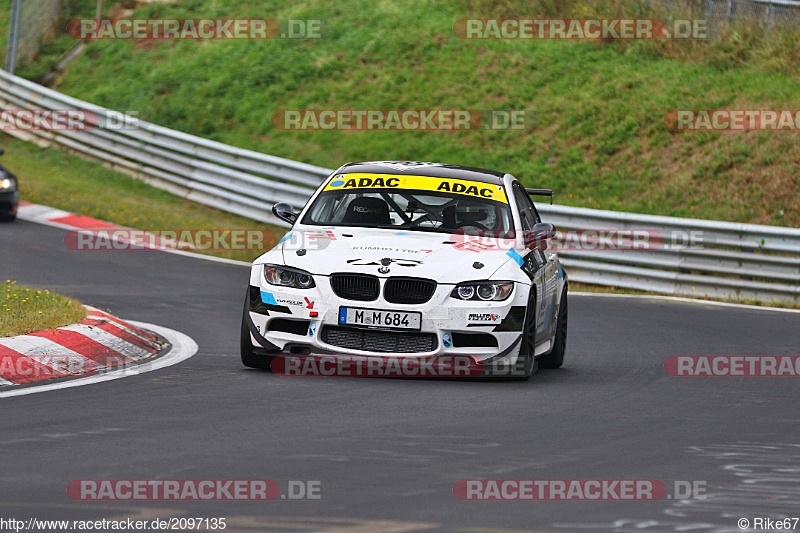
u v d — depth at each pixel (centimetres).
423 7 10025
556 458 2009
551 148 7888
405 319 2819
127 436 2080
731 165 7188
